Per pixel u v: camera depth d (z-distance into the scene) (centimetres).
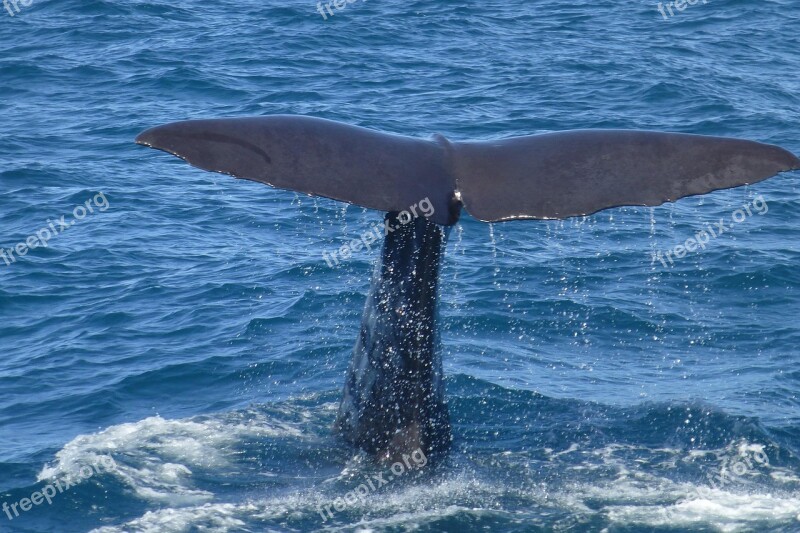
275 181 2534
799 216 6894
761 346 4894
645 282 5650
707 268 5856
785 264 5912
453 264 5838
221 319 5159
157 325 5112
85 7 13425
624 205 2641
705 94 10056
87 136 8669
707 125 9175
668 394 4262
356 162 2648
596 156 2766
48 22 12825
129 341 4916
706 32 13025
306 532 2933
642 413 3912
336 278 5700
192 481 3281
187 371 4528
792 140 8781
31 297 5509
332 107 9425
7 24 12750
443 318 5097
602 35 12725
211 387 4388
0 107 9569
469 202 2644
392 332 3097
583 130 2872
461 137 8531
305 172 2580
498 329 5009
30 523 3120
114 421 4094
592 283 5612
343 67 10950
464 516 3006
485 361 4612
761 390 4350
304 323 5062
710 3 14450
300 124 2698
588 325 5084
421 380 3112
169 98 9850
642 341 4934
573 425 3788
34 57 11269
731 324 5147
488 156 2770
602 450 3544
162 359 4666
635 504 3138
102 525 3069
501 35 12581
